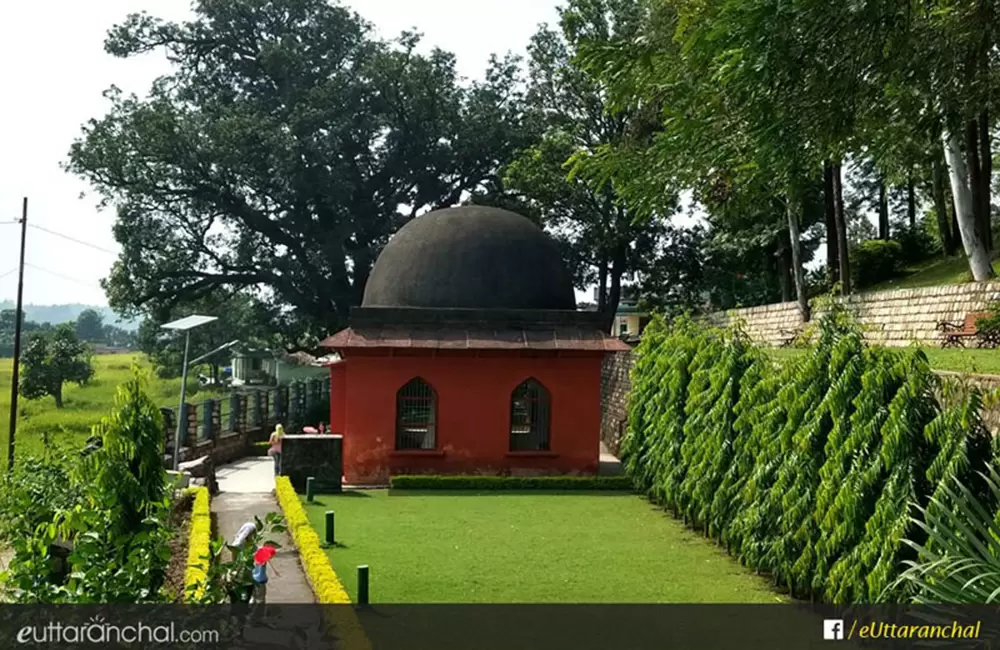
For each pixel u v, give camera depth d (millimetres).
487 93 41062
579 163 13562
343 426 24094
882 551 9336
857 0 9109
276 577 12750
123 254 37688
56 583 8234
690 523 16250
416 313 21609
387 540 15164
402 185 40156
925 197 43281
